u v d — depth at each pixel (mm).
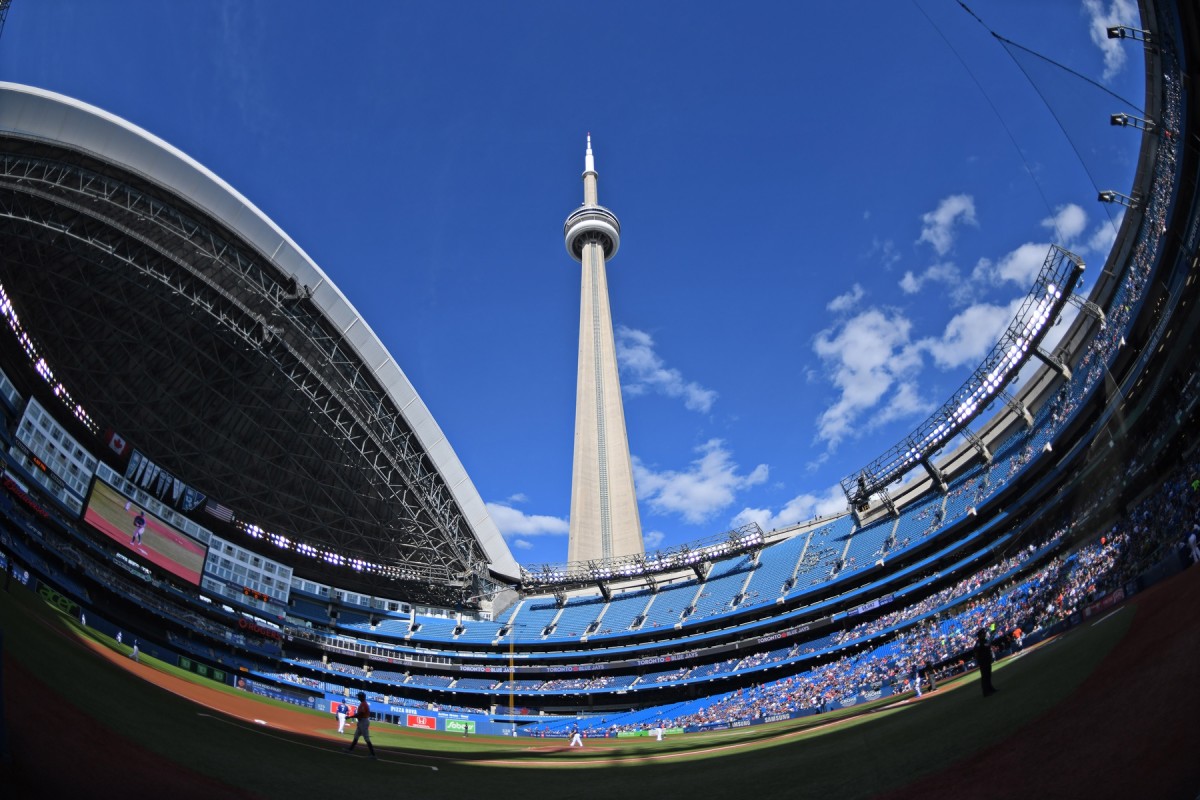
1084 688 13422
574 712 82250
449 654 88000
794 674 72562
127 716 19156
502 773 21141
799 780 14352
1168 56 25656
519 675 87125
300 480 87188
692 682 77688
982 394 63781
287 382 77312
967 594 58719
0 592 36406
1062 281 53688
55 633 34281
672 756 26844
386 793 15297
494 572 94188
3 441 54625
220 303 68188
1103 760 8812
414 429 82875
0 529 52281
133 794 10836
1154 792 7168
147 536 70875
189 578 74750
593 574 95938
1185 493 28562
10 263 58781
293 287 69812
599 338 151000
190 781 12906
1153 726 9273
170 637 67875
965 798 9211
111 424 74000
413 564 93375
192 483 81750
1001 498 60594
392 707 73812
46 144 52094
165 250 61812
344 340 75062
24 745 11141
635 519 129750
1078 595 36094
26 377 61531
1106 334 50219
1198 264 33250
